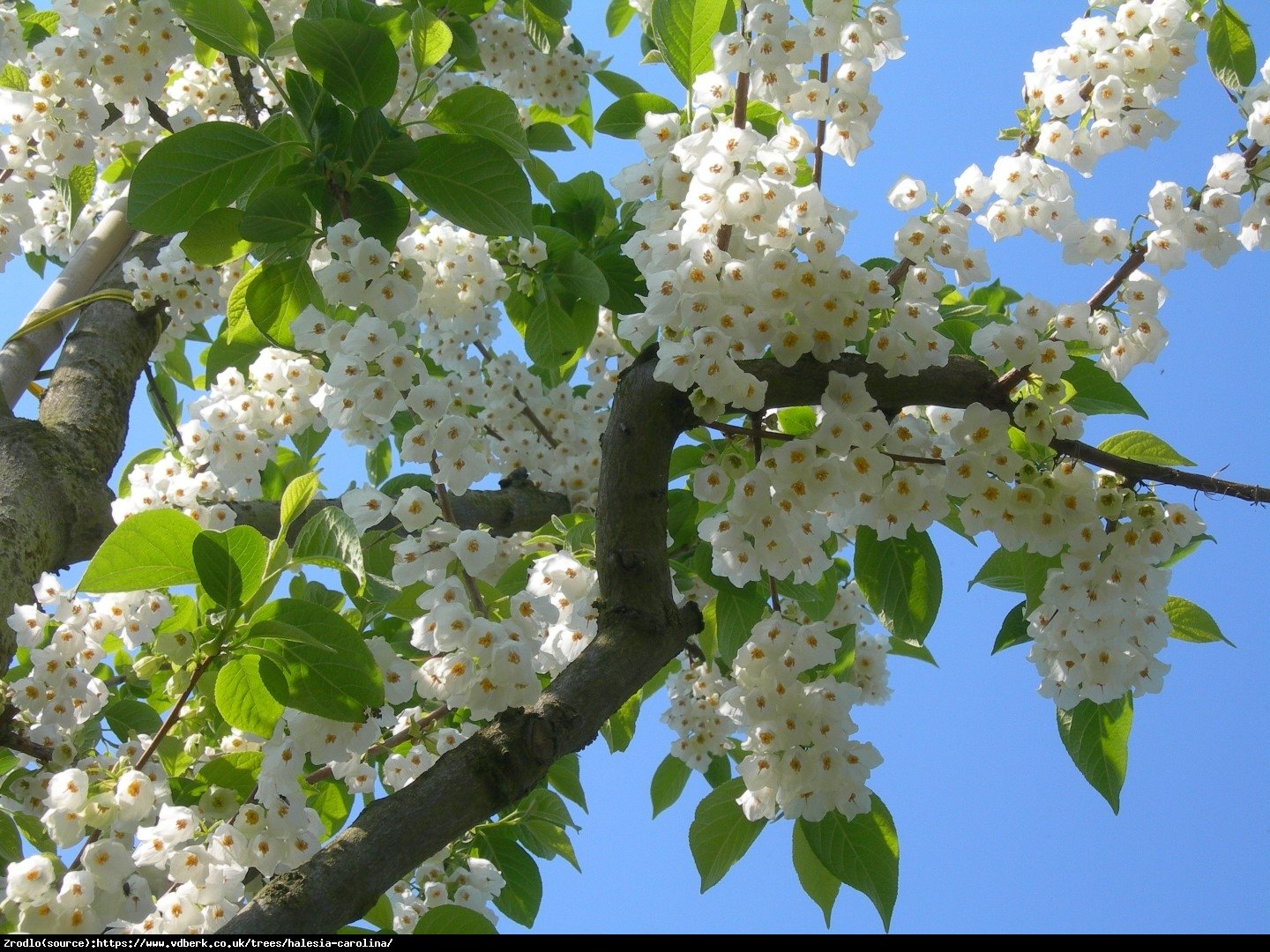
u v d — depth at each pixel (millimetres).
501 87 4582
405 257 3098
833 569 3262
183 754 2596
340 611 2910
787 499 2309
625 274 4043
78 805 2113
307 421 3223
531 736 2033
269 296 2975
